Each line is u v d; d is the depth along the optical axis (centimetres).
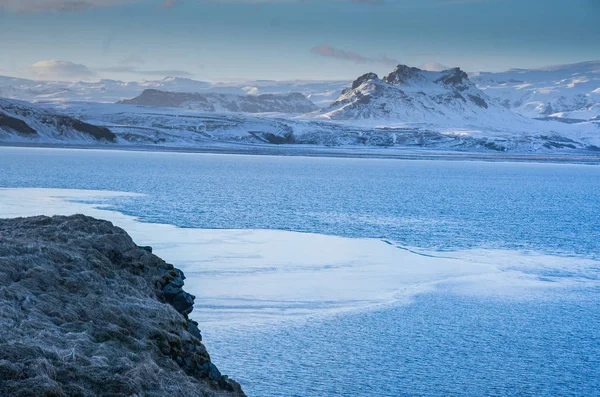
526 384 3197
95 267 2898
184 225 7681
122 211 8762
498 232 8181
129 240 3522
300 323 3984
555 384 3209
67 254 2859
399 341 3744
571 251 6869
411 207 11025
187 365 2377
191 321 3158
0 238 2961
